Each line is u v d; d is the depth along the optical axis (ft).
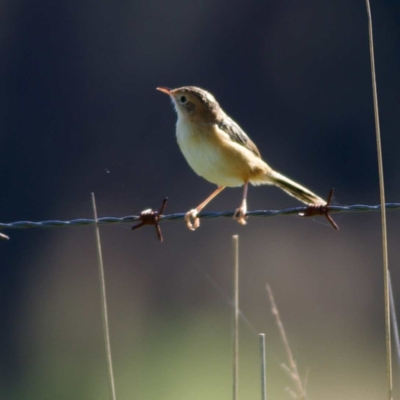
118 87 75.72
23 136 72.79
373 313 55.72
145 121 75.05
